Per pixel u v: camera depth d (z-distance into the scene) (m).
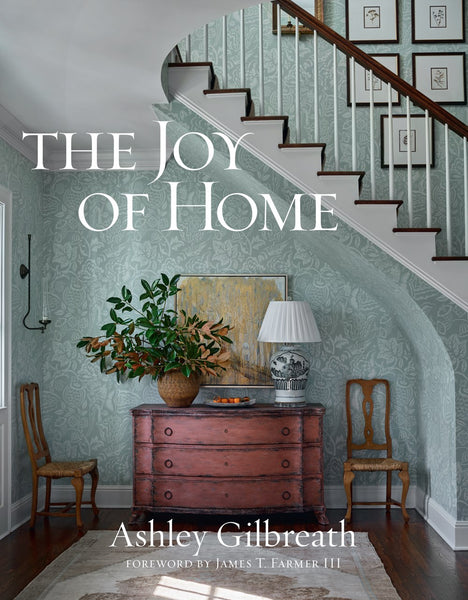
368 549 4.20
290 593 3.45
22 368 5.00
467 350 4.26
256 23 5.46
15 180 4.86
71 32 3.24
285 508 4.84
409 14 5.62
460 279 4.18
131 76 3.75
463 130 4.27
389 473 5.16
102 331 5.48
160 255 5.48
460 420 4.25
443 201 5.43
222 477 4.84
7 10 3.03
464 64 5.59
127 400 5.44
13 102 4.19
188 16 3.10
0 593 3.46
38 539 4.46
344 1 5.62
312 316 5.11
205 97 4.09
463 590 3.52
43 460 5.34
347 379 5.43
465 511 4.22
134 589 3.51
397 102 5.52
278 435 4.87
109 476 5.42
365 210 4.16
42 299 5.48
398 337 5.43
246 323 5.42
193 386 5.02
